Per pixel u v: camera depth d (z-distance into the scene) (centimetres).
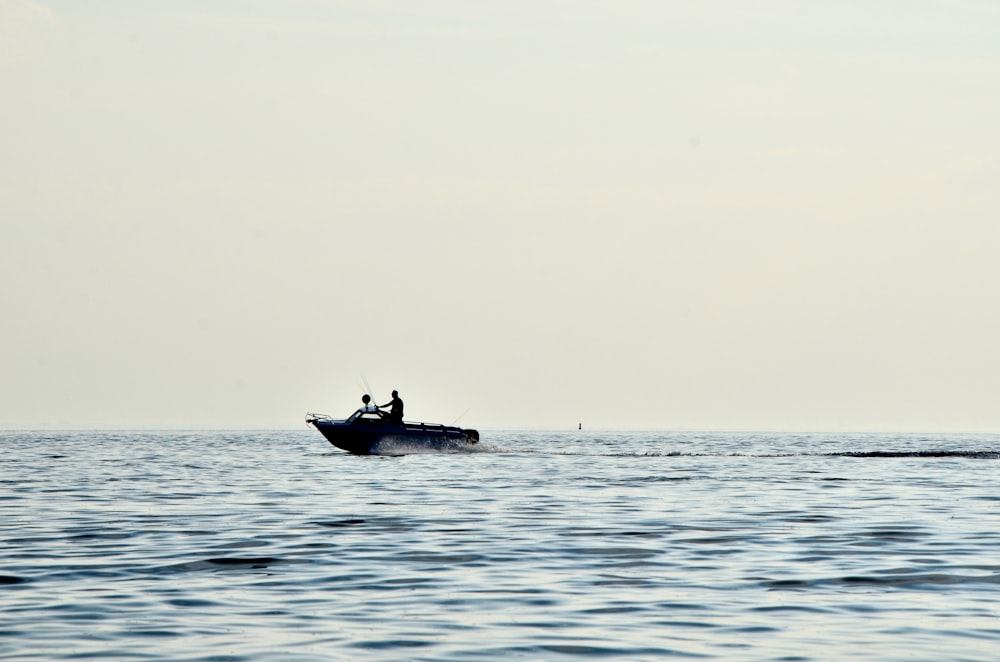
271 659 4491
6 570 6712
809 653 4609
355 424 19688
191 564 6944
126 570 6712
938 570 6712
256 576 6500
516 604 5644
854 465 19538
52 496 12106
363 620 5247
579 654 4591
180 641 4800
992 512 10194
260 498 11719
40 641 4800
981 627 5094
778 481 14625
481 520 9444
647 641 4822
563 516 9775
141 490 12975
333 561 7075
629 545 7838
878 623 5188
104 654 4569
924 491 12812
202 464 19725
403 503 11056
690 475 15975
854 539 8181
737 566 6888
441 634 4950
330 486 13450
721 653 4609
